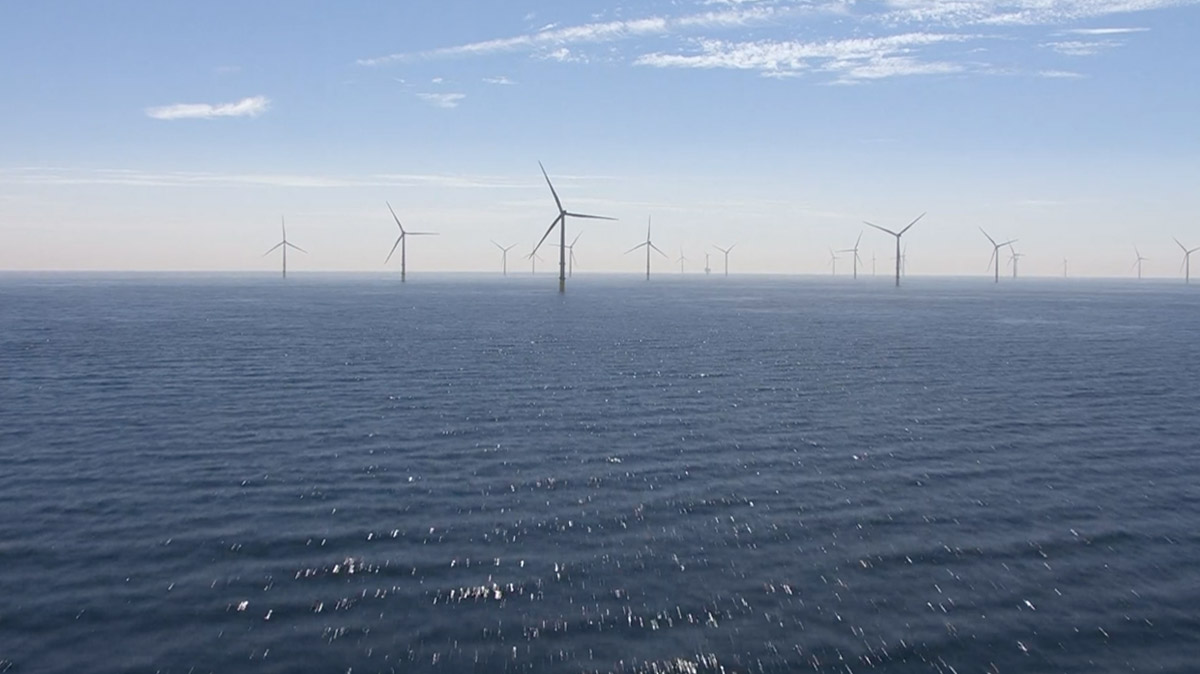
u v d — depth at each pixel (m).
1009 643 21.44
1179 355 81.19
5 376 62.16
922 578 25.20
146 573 25.25
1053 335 104.69
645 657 20.69
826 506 31.70
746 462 37.94
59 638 21.48
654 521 29.98
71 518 29.89
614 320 127.88
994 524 29.75
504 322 121.62
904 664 20.47
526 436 42.81
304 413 48.38
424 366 69.31
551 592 24.12
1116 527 29.44
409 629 22.00
